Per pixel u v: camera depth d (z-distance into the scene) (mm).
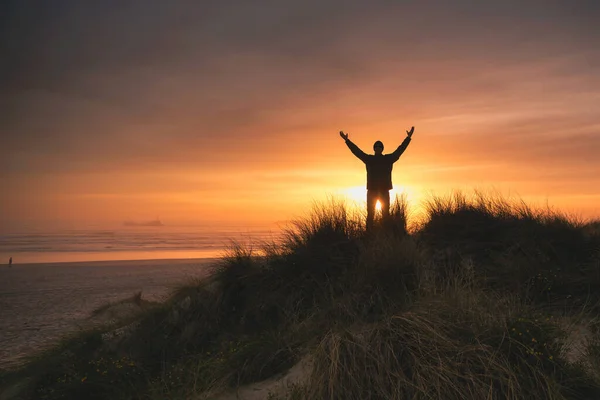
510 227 7824
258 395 4797
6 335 12586
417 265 6602
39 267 38531
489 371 4012
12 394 6688
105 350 7543
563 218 8141
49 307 17984
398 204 8430
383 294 6148
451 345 4297
